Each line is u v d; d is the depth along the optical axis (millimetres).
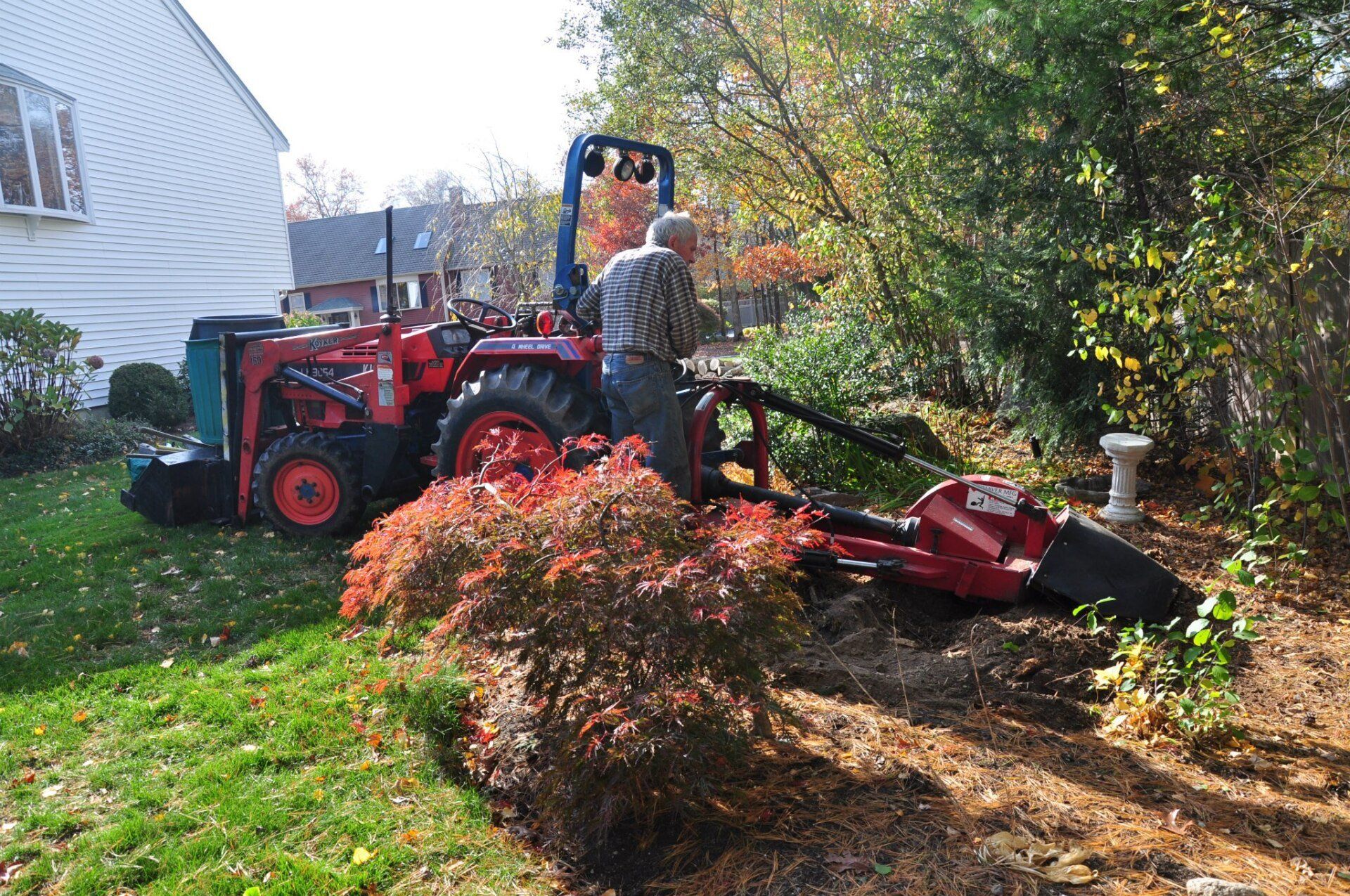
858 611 4090
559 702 2855
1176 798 2701
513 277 15586
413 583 2834
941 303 7980
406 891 2455
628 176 5637
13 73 11352
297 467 6109
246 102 16234
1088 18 5820
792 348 7312
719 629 2516
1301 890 2215
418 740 3289
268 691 3738
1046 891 2215
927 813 2604
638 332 4074
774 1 10523
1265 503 4191
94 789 3104
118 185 13336
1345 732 3150
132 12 13562
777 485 6488
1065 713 3289
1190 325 4719
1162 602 3805
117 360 13328
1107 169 5562
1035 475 6828
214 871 2568
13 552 6152
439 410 6328
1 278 11461
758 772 2881
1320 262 5184
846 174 10617
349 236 36188
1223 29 4988
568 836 2645
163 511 6531
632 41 10688
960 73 7270
